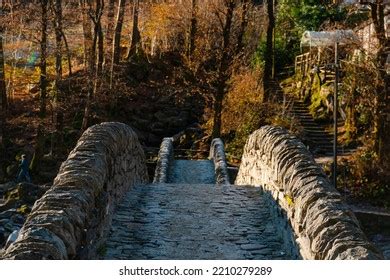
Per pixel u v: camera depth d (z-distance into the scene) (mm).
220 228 8383
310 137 27266
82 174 6871
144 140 30969
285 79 37062
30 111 31656
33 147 28438
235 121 30203
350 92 26484
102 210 7391
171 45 38125
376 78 22781
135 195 10188
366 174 21266
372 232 17906
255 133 11570
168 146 21672
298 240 6520
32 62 36594
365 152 22828
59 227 5359
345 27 26500
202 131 30594
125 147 10211
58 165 26391
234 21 30109
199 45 34625
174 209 9305
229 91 30656
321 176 6977
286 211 7480
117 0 38688
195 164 21672
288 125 27656
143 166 13492
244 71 33125
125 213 8922
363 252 4738
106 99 31547
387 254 16141
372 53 23281
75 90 32000
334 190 6422
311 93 31453
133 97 33656
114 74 32438
